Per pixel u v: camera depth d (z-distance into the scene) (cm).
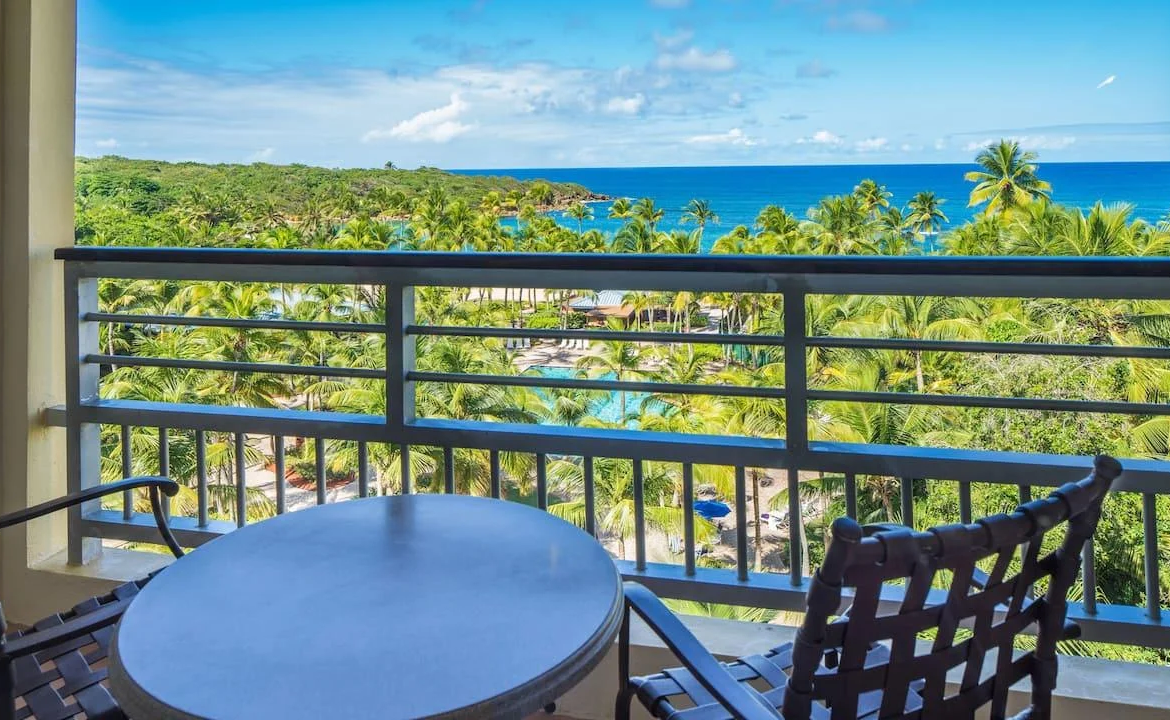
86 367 210
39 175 215
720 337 168
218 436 1605
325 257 181
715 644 166
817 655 82
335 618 99
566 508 1491
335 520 134
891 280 158
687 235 3466
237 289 2136
